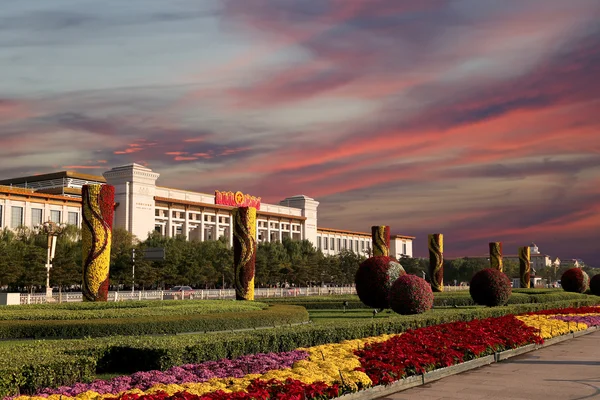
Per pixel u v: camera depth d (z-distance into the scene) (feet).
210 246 305.73
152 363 48.78
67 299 168.76
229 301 123.54
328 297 168.55
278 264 312.09
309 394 36.11
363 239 577.02
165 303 110.42
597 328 93.76
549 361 58.13
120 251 247.70
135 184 334.03
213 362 48.57
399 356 46.11
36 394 38.70
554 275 563.48
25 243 235.40
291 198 488.02
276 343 58.80
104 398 34.50
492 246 253.65
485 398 40.34
